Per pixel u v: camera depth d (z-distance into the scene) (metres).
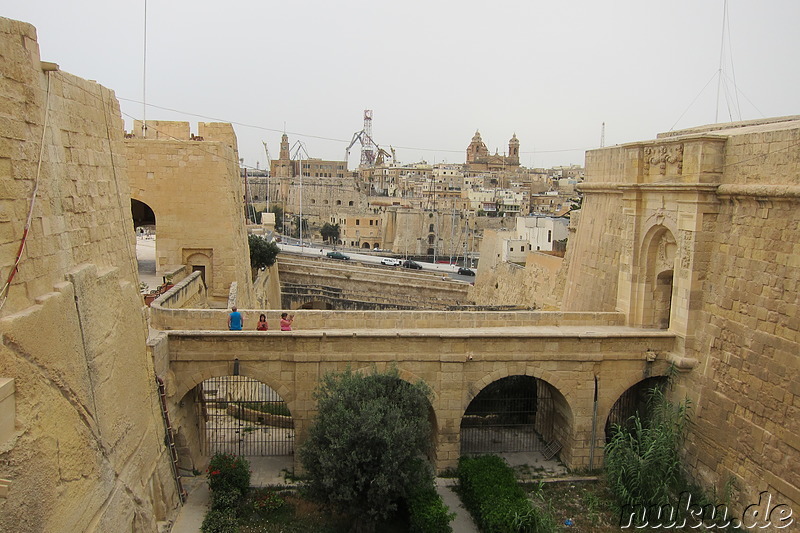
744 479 20.61
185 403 23.12
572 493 23.12
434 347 23.53
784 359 19.28
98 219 16.28
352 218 137.12
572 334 24.11
